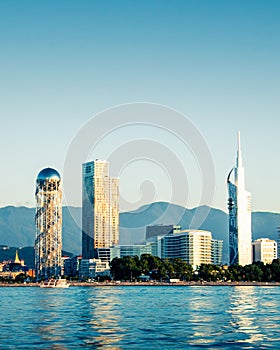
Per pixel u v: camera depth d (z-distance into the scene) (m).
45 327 134.75
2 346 104.94
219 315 166.12
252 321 147.50
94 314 170.75
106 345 106.00
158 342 109.56
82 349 101.62
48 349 101.69
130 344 107.12
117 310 187.75
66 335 119.69
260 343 108.19
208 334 120.94
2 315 169.00
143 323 143.00
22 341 111.06
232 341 110.75
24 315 168.50
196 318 156.38
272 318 156.00
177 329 130.00
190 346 104.81
